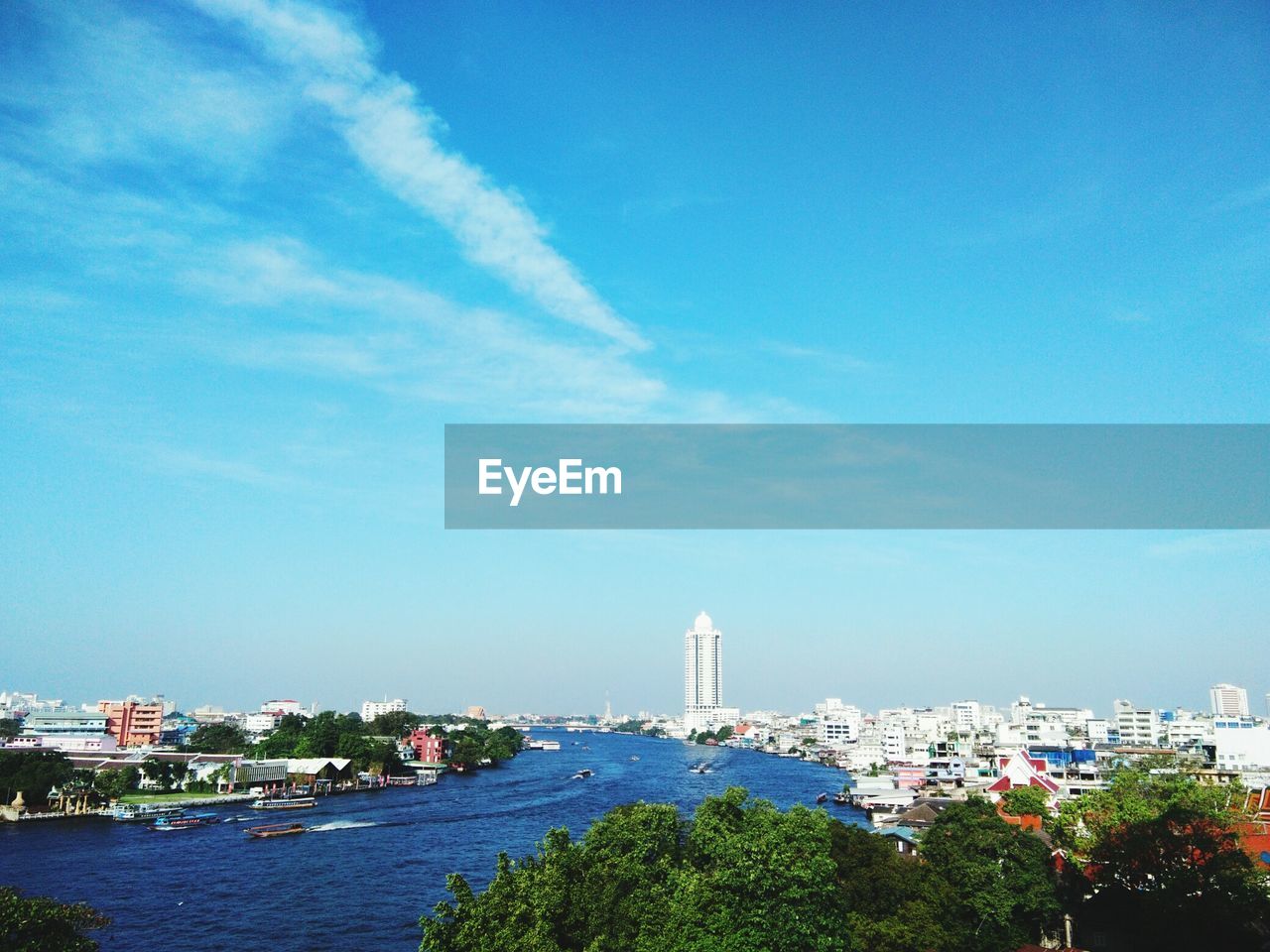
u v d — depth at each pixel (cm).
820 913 5516
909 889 6800
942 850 7712
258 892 10569
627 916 5562
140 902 10062
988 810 8194
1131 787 11100
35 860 12412
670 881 5997
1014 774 15488
